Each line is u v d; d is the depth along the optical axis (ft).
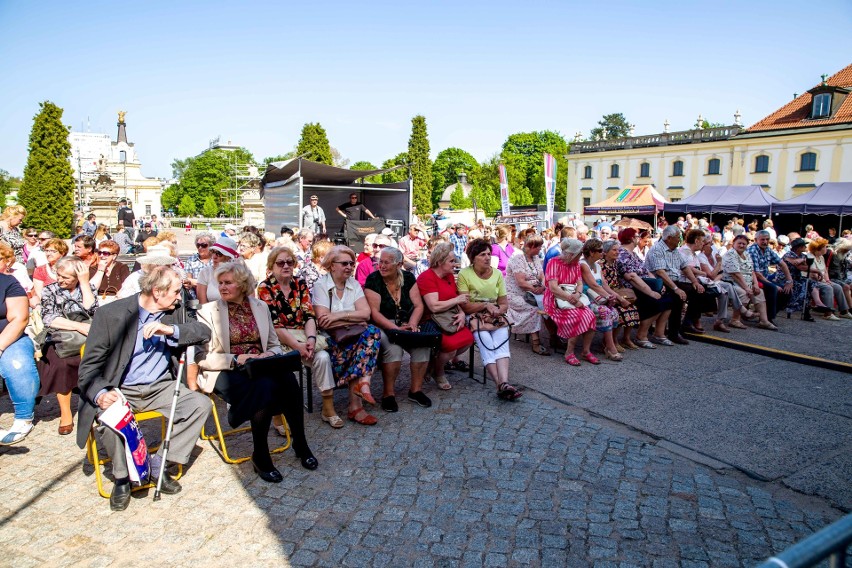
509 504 11.66
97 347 11.68
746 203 80.33
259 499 11.91
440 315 17.87
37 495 12.03
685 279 25.16
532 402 17.43
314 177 52.29
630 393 18.20
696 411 16.66
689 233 26.14
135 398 12.34
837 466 13.24
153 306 12.42
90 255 20.27
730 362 21.80
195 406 12.51
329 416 15.70
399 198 53.83
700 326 26.45
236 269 13.71
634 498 11.87
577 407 17.02
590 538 10.50
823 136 130.00
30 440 14.83
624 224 60.54
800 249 30.83
